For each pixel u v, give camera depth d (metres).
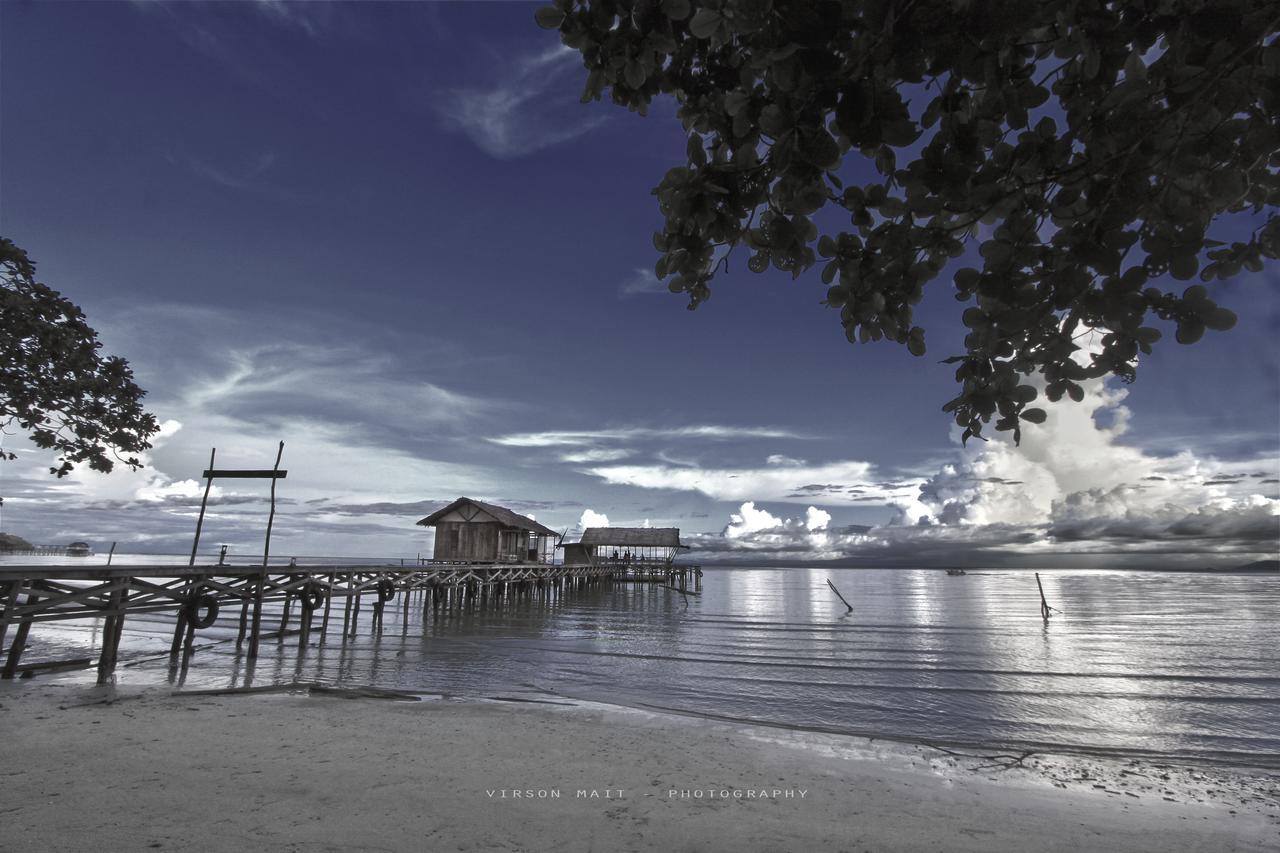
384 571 24.25
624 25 1.72
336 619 32.78
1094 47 1.55
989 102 1.68
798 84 1.36
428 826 4.97
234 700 10.45
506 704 11.59
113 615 13.01
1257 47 1.64
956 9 1.31
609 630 28.81
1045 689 15.93
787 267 2.03
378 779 6.16
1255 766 9.58
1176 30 1.58
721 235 1.97
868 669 18.78
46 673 13.34
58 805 5.06
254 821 4.89
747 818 5.64
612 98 2.07
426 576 27.58
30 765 6.14
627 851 4.68
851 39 1.48
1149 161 1.77
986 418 2.38
